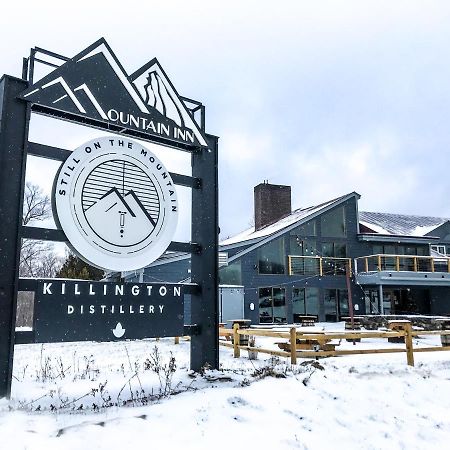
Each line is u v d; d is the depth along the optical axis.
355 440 5.84
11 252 6.43
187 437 5.12
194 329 8.21
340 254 28.23
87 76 7.49
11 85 6.82
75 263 32.22
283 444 5.35
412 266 29.47
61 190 6.96
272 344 14.62
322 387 7.35
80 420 5.38
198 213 8.67
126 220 7.49
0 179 6.48
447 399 7.65
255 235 30.03
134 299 7.43
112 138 7.55
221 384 7.40
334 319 27.12
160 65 8.44
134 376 8.26
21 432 4.85
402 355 11.43
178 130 8.46
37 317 6.52
